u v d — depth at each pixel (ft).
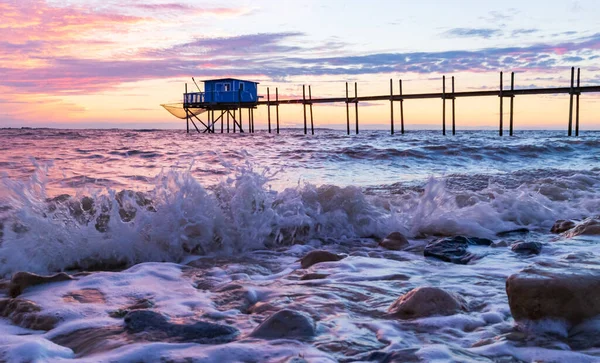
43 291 9.45
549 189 22.67
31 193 14.53
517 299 7.22
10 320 8.04
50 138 86.74
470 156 45.24
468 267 11.28
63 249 12.41
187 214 13.93
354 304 8.41
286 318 6.96
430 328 7.09
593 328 6.80
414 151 47.85
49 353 6.38
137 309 7.77
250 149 60.18
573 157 45.47
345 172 35.06
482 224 16.52
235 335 6.81
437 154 46.42
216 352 6.10
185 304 8.67
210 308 8.39
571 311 6.97
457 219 16.48
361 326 7.16
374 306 8.29
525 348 6.25
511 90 103.19
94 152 51.88
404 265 11.55
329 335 6.73
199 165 38.68
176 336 6.77
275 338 6.61
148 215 13.61
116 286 9.90
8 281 10.49
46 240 12.51
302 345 6.32
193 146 68.85
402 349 6.04
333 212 16.46
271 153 51.34
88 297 9.08
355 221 16.34
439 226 16.24
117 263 12.67
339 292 9.14
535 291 7.10
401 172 35.19
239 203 14.82
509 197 19.38
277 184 28.04
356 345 6.35
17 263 11.88
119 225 13.12
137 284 10.09
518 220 17.61
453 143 67.05
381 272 10.79
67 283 10.01
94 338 6.88
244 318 7.71
